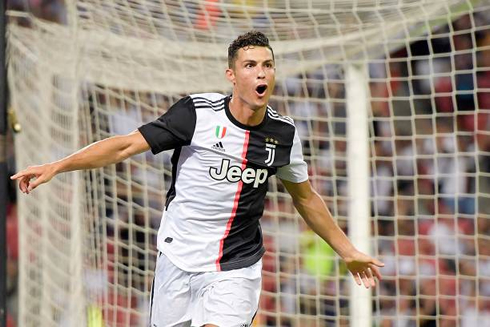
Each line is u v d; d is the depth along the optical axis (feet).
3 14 65.41
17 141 81.76
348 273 91.15
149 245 90.22
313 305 92.89
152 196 89.56
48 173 45.96
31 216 82.28
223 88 85.97
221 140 48.60
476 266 88.69
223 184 49.06
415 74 94.99
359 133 85.66
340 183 90.27
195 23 78.43
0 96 65.51
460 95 94.99
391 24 79.10
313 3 76.89
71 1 75.15
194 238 49.93
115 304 83.51
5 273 66.54
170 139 48.39
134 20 77.56
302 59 83.51
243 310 49.73
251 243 51.11
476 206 87.45
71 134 78.07
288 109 88.48
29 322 82.33
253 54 47.44
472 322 92.48
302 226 93.09
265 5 77.46
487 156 94.02
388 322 92.94
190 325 51.47
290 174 51.31
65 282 78.43
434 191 94.68
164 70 82.28
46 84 79.77
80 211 78.33
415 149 87.71
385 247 94.53
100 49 79.10
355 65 84.58
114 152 47.60
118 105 84.89
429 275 93.76
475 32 92.94
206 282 49.93
